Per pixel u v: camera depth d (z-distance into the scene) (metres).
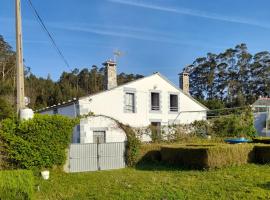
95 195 11.05
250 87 85.19
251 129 25.88
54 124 15.82
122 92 28.08
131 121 28.31
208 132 25.12
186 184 12.21
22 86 15.27
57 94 68.62
